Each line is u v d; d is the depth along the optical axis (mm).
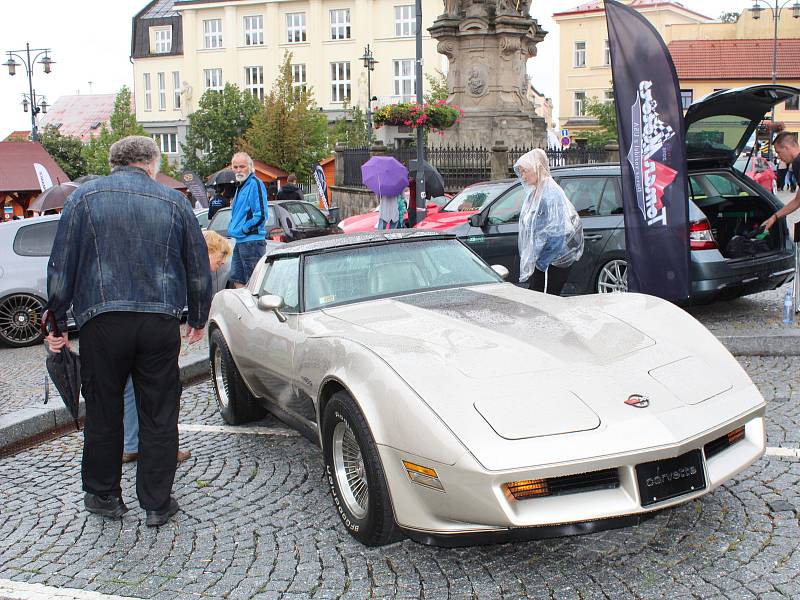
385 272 5172
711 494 4316
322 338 4344
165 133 62844
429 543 3506
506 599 3412
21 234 10812
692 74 52562
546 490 3279
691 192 8719
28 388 7926
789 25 54125
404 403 3506
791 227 15125
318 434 4641
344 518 4039
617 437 3309
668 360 3912
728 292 8016
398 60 54719
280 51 57812
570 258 6883
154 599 3586
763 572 3494
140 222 4273
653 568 3592
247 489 4848
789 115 51781
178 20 61781
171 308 4344
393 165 12875
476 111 21375
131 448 5496
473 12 21234
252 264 8984
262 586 3643
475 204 10688
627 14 7145
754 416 3746
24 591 3723
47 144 43781
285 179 36406
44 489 5086
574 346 3953
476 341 3988
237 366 5781
